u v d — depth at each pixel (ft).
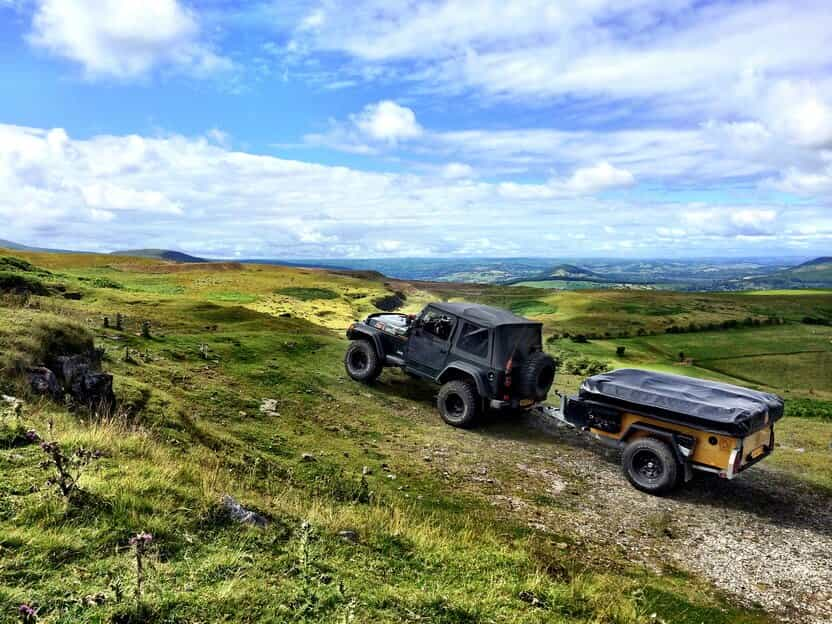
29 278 89.86
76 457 16.35
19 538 12.21
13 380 23.80
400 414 41.29
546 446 37.11
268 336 58.95
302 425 34.76
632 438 31.01
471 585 15.98
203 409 33.04
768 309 431.84
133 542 11.50
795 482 32.22
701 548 23.24
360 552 16.67
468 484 28.45
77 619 10.16
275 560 14.49
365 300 362.33
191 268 415.44
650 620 16.47
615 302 469.16
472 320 40.09
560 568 19.43
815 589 20.18
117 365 36.76
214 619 11.18
